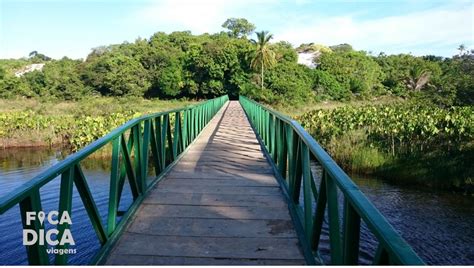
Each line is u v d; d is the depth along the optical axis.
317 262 2.63
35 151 17.98
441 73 47.50
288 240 3.11
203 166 5.93
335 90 45.12
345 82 48.09
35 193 1.89
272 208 3.89
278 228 3.37
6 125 20.08
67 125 20.42
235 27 73.94
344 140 15.90
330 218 2.21
